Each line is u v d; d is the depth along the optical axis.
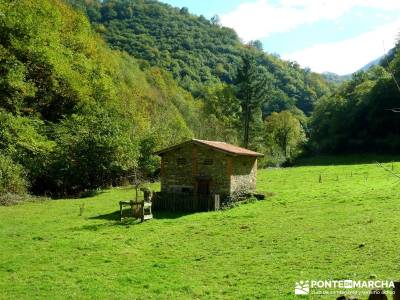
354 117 109.88
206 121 102.56
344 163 92.31
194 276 20.48
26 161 58.38
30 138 58.53
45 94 74.62
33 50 69.38
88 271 21.97
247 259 22.81
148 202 37.09
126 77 113.31
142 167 69.06
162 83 137.38
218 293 17.84
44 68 73.44
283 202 40.28
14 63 64.94
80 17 98.19
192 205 40.19
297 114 164.25
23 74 66.62
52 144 61.09
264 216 34.25
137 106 96.94
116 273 21.48
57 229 33.12
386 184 46.44
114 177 65.75
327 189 46.88
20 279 20.88
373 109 105.75
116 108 75.31
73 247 27.12
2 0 69.62
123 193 55.47
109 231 31.92
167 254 24.92
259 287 18.20
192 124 106.88
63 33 90.75
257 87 99.25
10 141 57.47
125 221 35.78
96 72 88.56
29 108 69.81
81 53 91.38
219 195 40.41
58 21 84.12
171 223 34.28
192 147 43.25
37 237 30.17
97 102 78.31
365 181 51.28
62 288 19.38
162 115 91.19
